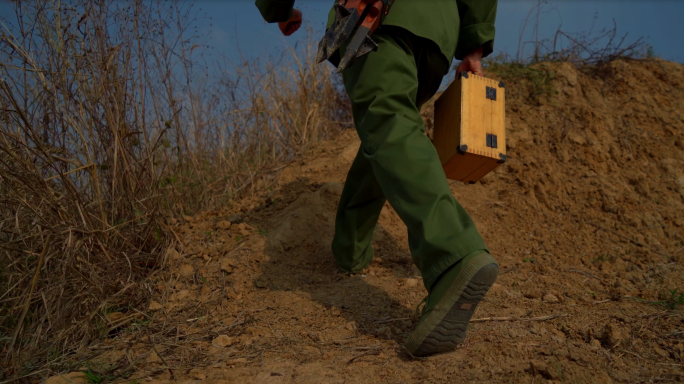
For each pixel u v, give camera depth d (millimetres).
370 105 1689
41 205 2023
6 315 1812
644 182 3598
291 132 4273
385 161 1609
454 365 1601
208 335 1945
